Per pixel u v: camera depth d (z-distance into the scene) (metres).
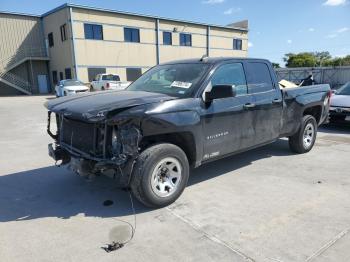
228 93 4.01
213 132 4.40
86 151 3.96
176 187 4.05
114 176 3.86
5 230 3.50
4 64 32.75
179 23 36.38
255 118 5.05
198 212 3.84
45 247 3.15
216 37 40.78
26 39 33.62
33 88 34.31
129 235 3.34
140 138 3.68
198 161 4.30
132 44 32.75
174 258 2.93
